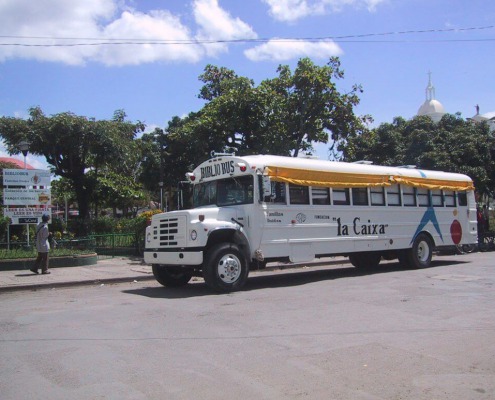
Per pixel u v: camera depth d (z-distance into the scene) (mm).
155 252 11312
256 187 11344
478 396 4598
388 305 8828
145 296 10641
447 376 5121
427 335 6695
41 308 9320
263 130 19578
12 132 23031
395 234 14430
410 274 13508
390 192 14531
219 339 6629
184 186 13211
